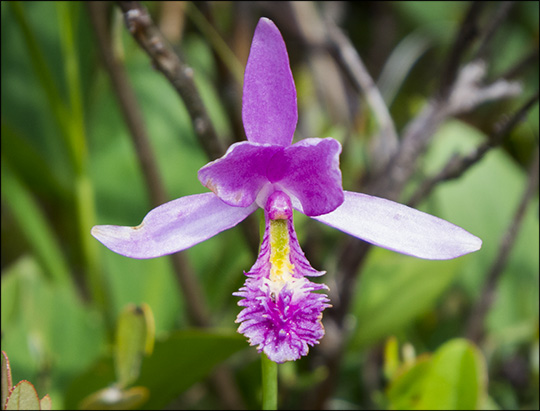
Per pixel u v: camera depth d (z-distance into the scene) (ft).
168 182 0.68
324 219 0.46
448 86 0.64
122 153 0.69
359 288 0.63
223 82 0.66
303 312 0.46
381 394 0.62
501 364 0.69
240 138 0.67
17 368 0.57
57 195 0.69
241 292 0.47
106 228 0.45
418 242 0.46
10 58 0.69
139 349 0.51
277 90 0.45
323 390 0.62
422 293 0.63
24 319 0.59
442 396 0.55
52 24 0.70
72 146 0.63
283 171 0.46
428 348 0.70
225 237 0.68
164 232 0.45
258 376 0.64
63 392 0.57
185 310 0.67
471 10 0.60
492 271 0.64
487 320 0.68
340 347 0.61
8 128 0.64
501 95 0.64
